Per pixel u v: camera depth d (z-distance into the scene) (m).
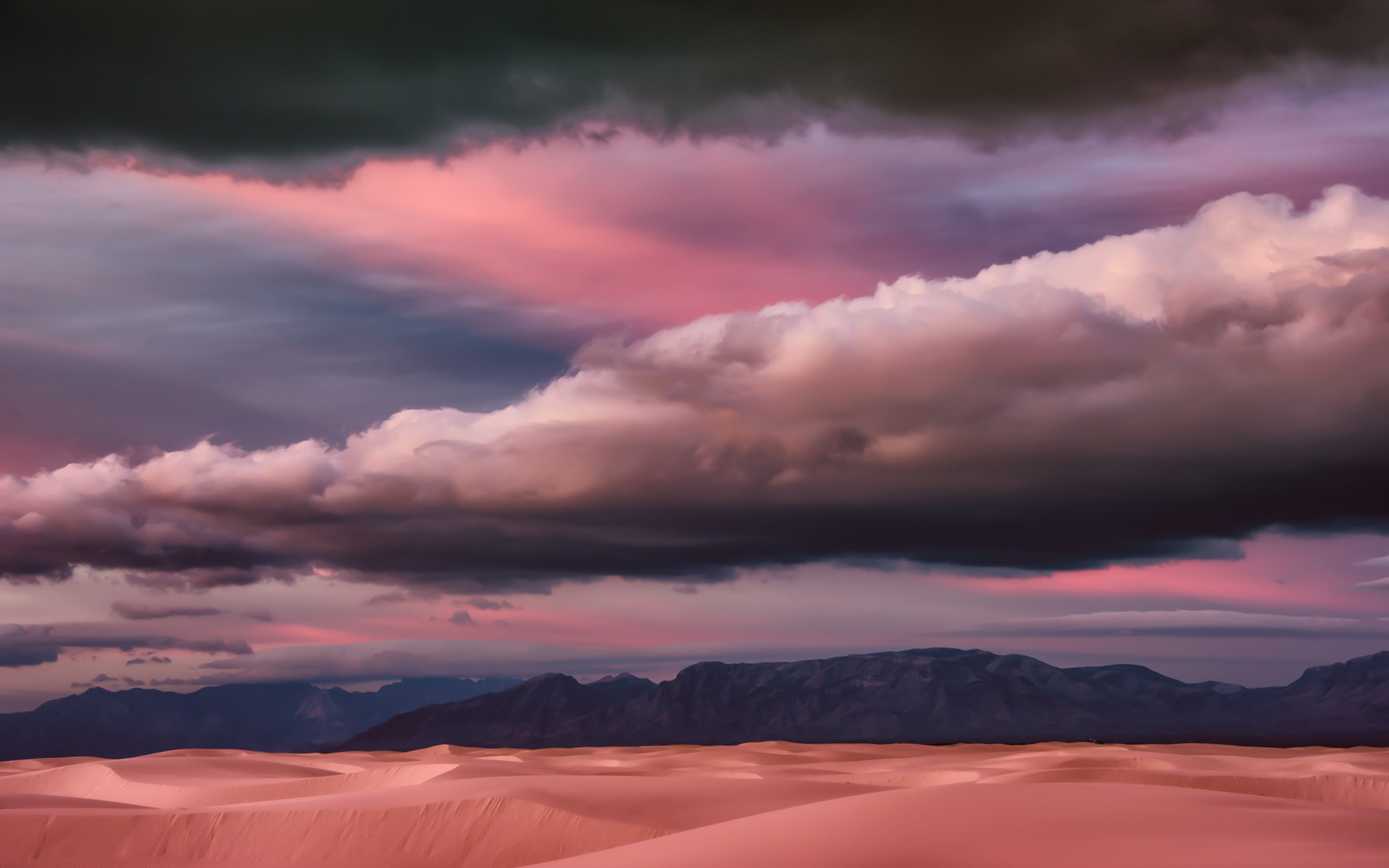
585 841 61.97
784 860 37.03
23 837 70.38
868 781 110.12
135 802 110.31
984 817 40.75
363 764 141.12
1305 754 150.50
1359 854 33.12
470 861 63.75
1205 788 89.94
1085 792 45.50
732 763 137.88
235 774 124.31
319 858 66.56
